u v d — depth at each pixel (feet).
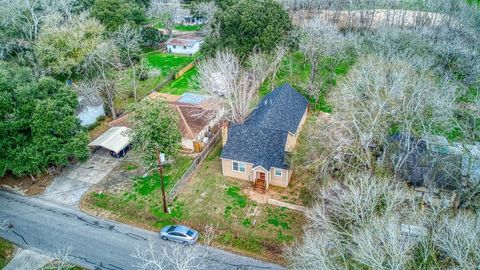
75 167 121.90
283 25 173.78
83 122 141.08
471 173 86.38
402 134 96.12
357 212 69.05
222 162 112.16
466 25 176.35
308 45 152.15
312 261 63.67
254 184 108.47
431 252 59.41
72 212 103.65
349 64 169.78
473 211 79.61
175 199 105.70
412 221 67.97
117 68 168.25
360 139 88.89
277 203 102.78
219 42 169.58
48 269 84.99
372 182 72.74
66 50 152.46
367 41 173.88
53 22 168.76
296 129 124.88
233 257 87.81
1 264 87.66
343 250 63.72
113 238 94.79
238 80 147.43
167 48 224.33
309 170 100.48
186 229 93.09
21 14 183.93
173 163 121.29
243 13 164.25
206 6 237.45
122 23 194.49
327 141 93.50
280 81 166.71
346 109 96.84
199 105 138.51
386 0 217.15
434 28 186.09
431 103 97.09
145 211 102.47
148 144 103.45
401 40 157.48
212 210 101.35
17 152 104.94
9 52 178.91
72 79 161.58
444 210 75.56
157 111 105.19
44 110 104.17
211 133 137.69
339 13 224.94
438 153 93.20
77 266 86.84
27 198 109.19
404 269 55.26
